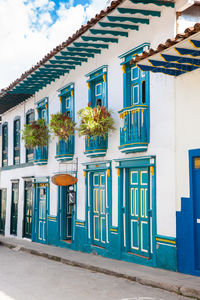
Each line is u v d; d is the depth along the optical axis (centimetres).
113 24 991
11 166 2027
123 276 859
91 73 1236
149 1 859
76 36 1077
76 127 1341
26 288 775
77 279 860
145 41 983
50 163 1546
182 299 672
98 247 1171
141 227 997
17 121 1997
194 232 819
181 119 860
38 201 1666
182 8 880
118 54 1105
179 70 827
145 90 986
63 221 1446
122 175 1071
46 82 1552
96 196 1216
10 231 1994
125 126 999
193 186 826
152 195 935
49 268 1017
